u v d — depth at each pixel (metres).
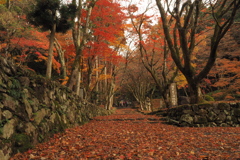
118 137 6.32
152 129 8.18
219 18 9.50
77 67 11.13
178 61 10.09
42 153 4.02
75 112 9.24
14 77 4.32
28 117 4.56
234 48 20.73
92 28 13.16
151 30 15.55
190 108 9.34
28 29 12.87
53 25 7.63
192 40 10.05
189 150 4.62
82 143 5.25
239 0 7.69
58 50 14.83
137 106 41.84
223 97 21.95
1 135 3.44
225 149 4.61
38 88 5.59
